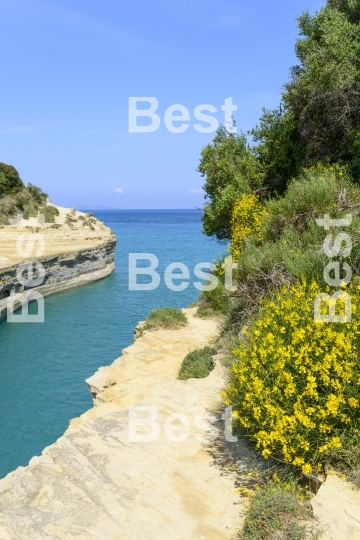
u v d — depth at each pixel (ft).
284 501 17.40
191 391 34.37
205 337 57.93
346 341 19.35
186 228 602.03
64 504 19.95
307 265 31.63
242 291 39.75
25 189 266.36
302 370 19.49
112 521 18.79
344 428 18.92
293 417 18.08
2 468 43.88
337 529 15.48
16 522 18.76
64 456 24.17
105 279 177.88
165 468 22.76
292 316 22.56
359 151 45.73
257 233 46.75
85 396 61.67
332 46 48.93
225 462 23.11
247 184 68.28
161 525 18.52
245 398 20.02
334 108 48.91
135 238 401.29
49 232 212.02
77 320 107.55
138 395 38.27
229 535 17.88
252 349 23.11
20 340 89.81
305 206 38.37
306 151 57.06
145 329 64.85
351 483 17.57
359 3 51.62
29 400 60.29
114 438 26.27
